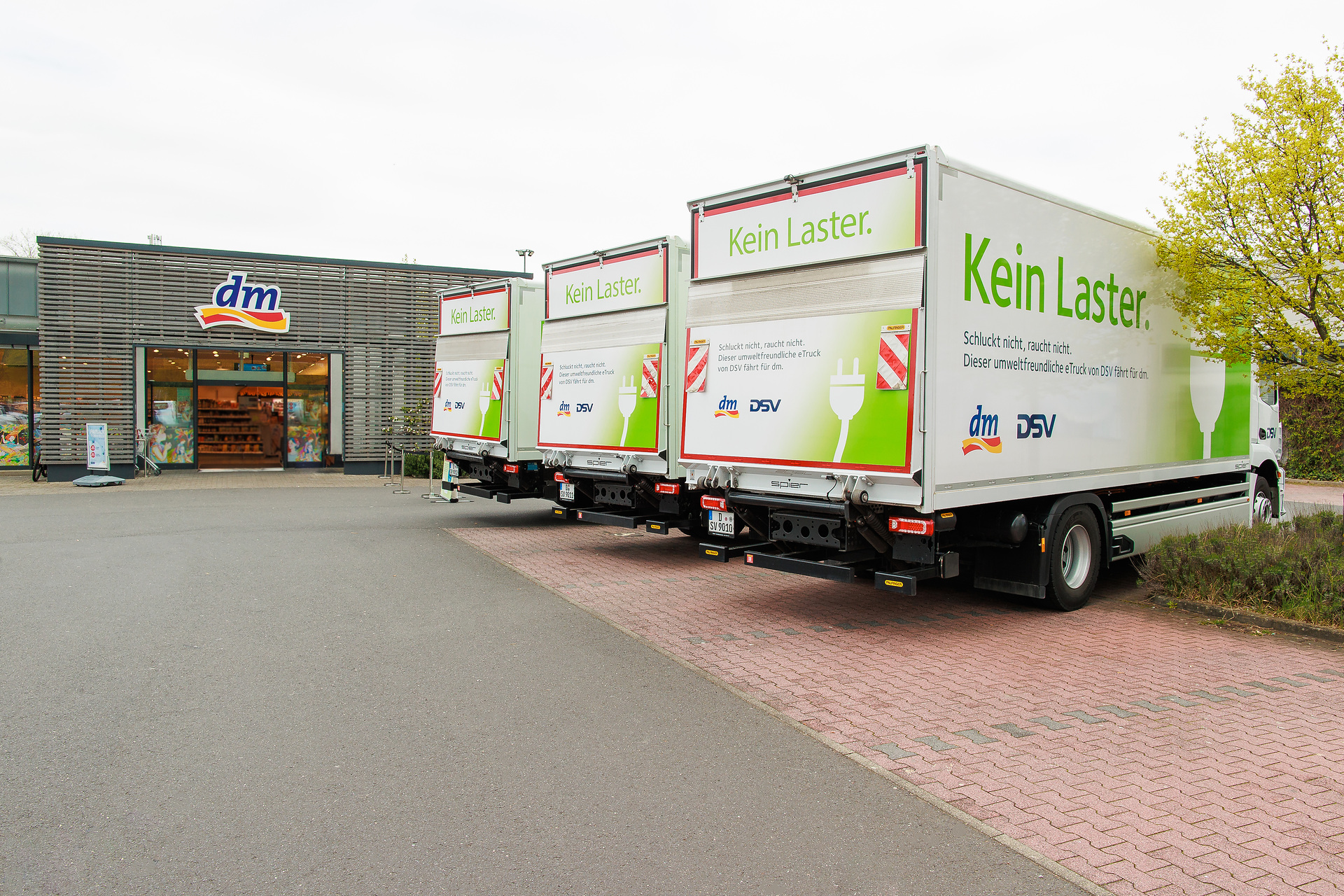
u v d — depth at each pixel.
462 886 3.01
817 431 6.28
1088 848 3.32
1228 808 3.65
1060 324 6.89
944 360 5.81
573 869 3.14
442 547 10.62
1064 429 6.94
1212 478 9.54
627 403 9.12
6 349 20.86
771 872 3.13
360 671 5.56
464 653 6.02
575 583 8.55
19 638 6.18
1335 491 18.81
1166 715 4.82
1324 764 4.12
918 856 3.26
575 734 4.52
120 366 19.56
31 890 2.94
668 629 6.75
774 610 7.41
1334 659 5.88
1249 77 7.57
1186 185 7.85
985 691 5.25
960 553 7.30
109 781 3.86
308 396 22.28
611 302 9.35
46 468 18.97
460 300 12.54
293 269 21.08
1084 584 7.33
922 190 5.74
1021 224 6.50
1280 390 10.09
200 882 3.02
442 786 3.86
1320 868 3.16
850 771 4.07
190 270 20.11
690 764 4.14
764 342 6.66
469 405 12.23
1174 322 8.36
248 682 5.30
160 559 9.34
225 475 20.67
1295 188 7.15
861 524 6.12
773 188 6.61
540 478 11.53
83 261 19.19
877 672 5.64
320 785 3.84
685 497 8.82
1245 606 6.99
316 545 10.45
